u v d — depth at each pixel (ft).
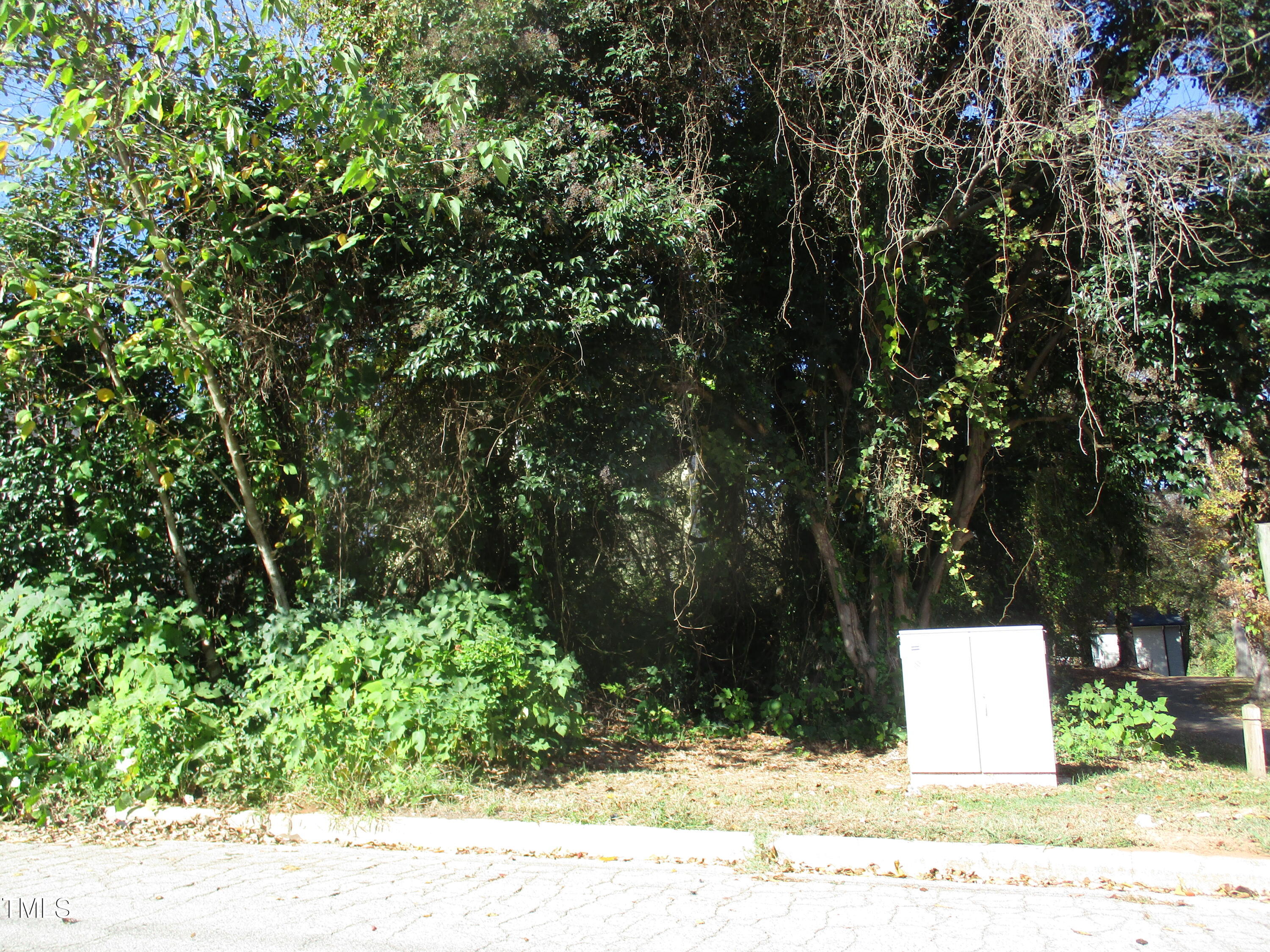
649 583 44.52
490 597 31.09
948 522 37.52
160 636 26.48
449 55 33.58
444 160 28.86
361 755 24.81
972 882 18.44
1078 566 48.01
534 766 29.25
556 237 31.83
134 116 29.86
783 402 40.16
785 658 43.88
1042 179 34.47
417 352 30.01
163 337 27.91
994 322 37.32
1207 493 38.37
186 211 30.27
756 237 39.32
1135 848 19.66
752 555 44.88
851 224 35.40
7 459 30.42
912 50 32.96
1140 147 30.12
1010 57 30.42
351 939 14.52
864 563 40.78
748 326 37.99
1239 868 17.87
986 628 29.17
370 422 33.47
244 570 34.27
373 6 36.83
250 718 26.76
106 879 18.31
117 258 31.89
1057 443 41.96
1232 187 30.12
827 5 33.17
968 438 39.63
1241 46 30.53
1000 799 26.07
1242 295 30.27
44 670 26.86
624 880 18.26
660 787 27.91
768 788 28.30
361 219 31.04
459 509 35.19
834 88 35.29
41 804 24.09
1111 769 31.78
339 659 25.72
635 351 33.42
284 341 32.04
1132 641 113.91
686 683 43.83
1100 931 14.94
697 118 35.83
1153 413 34.27
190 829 22.79
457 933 14.83
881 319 36.91
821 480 39.42
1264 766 29.89
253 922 15.42
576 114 33.86
